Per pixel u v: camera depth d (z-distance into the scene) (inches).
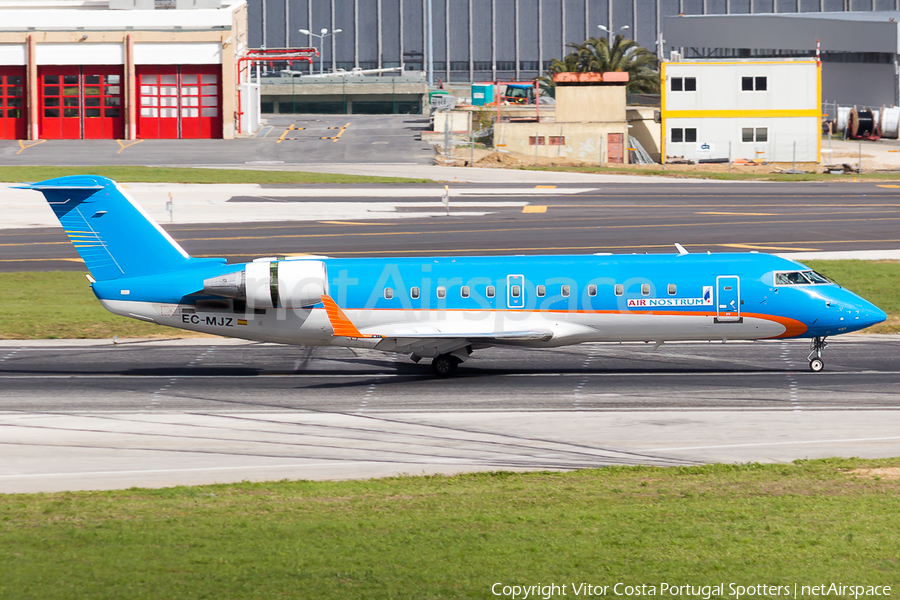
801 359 5344.5
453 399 4547.2
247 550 2364.7
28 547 2399.1
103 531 2546.8
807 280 4936.0
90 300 7130.9
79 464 3548.2
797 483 3129.9
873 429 3951.8
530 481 3216.0
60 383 4884.4
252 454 3683.6
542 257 5036.9
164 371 5182.1
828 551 2354.8
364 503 2906.0
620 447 3752.5
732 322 4911.4
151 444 3816.4
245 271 4896.7
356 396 4626.0
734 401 4443.9
